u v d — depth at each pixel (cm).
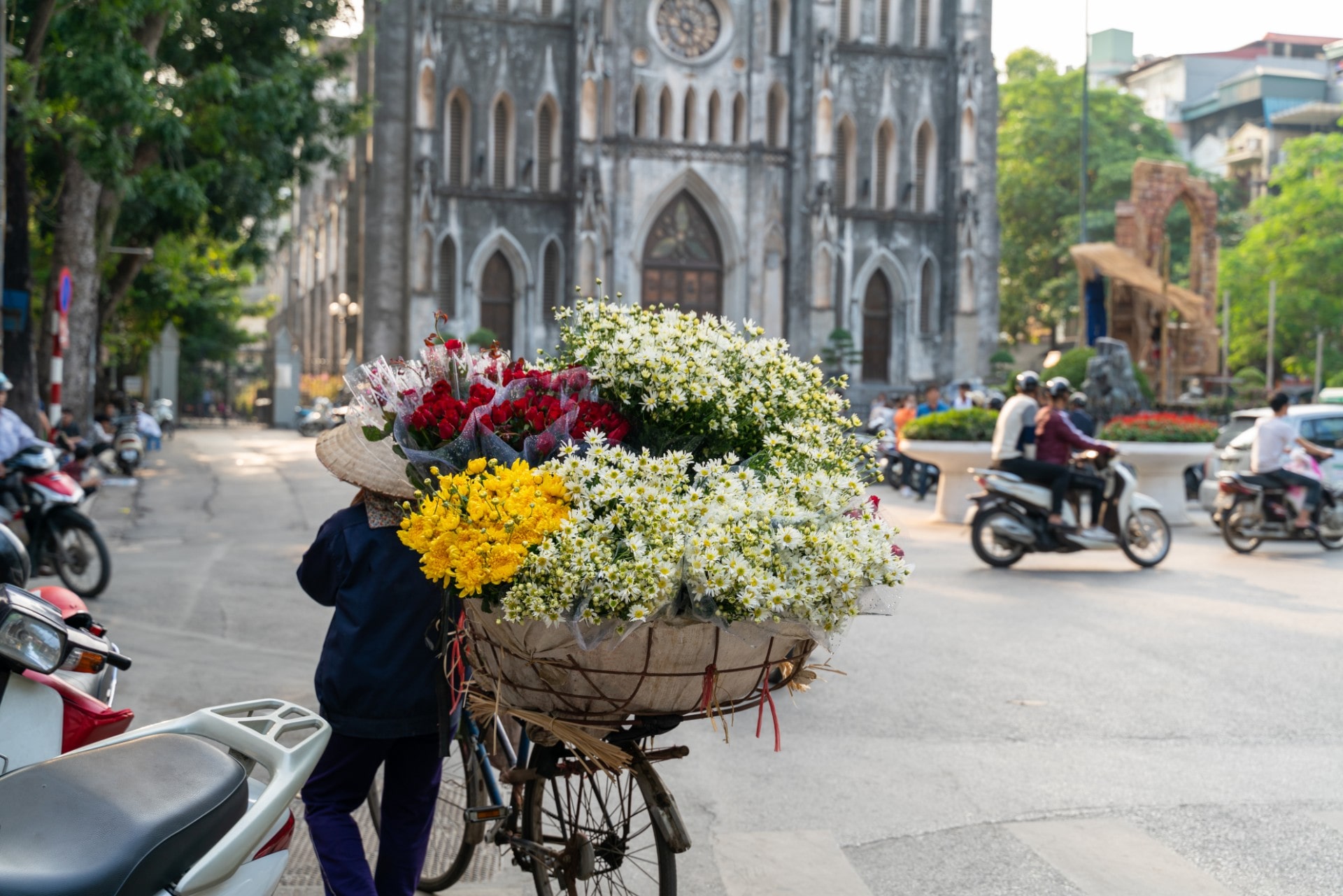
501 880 446
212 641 854
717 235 5050
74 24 1823
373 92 4791
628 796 347
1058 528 1265
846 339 4847
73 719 371
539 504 281
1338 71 10762
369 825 498
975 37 5100
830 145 4953
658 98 4953
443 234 4794
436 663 343
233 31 2572
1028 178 6406
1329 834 493
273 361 5309
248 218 3156
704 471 298
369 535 340
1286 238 6100
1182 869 456
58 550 1029
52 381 1841
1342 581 1216
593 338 333
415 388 328
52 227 2439
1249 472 1474
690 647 282
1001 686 755
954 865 460
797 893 434
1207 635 922
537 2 4884
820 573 282
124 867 216
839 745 626
